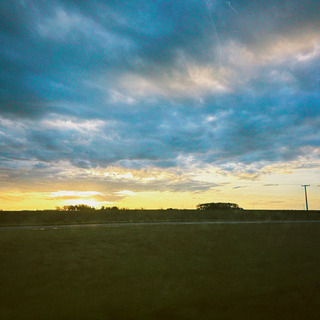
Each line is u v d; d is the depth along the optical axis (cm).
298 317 886
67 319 848
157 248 1948
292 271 1432
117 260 1600
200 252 1875
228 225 3092
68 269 1406
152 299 1011
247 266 1535
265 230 2845
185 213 5153
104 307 937
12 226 2962
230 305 982
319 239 2539
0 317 855
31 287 1152
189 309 926
